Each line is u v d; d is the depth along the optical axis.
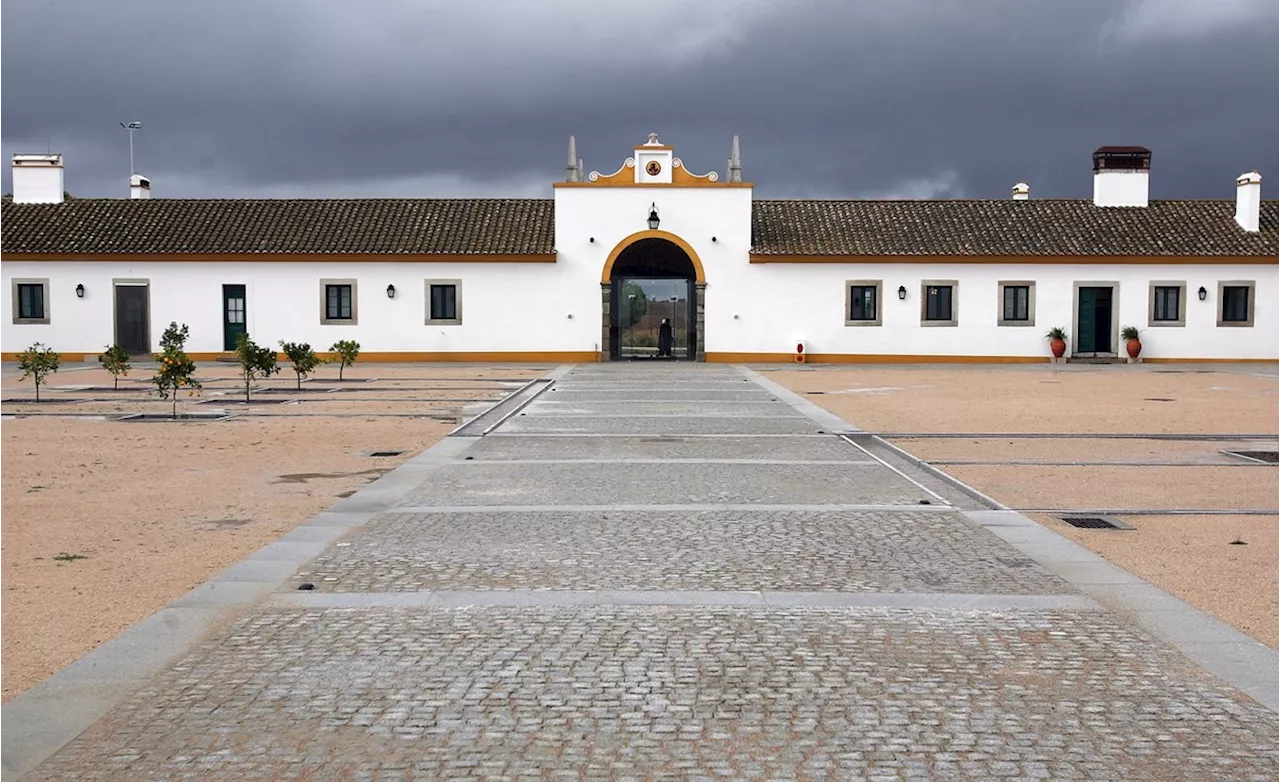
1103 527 9.02
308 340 36.12
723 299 36.31
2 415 18.11
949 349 36.41
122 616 6.25
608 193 36.06
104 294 35.88
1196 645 5.74
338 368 32.94
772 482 11.26
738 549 8.00
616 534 8.52
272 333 36.06
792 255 35.84
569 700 4.93
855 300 36.38
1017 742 4.49
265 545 8.16
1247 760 4.32
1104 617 6.26
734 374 30.14
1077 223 37.44
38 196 38.03
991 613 6.34
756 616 6.25
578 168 37.09
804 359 36.31
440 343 36.28
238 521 9.12
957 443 14.73
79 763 4.27
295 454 13.41
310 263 36.00
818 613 6.32
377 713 4.78
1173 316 36.34
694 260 36.19
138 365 34.22
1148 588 6.89
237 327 36.19
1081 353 36.41
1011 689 5.09
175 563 7.57
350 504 9.86
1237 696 5.00
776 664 5.42
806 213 38.44
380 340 36.22
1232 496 10.59
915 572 7.31
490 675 5.25
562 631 5.95
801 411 19.17
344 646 5.69
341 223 37.31
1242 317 36.31
